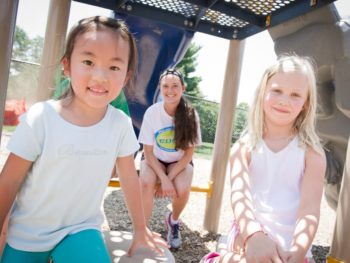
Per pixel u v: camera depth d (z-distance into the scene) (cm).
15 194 122
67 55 128
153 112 263
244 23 271
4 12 120
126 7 264
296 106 141
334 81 257
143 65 314
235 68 284
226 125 289
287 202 141
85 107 128
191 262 236
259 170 149
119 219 302
